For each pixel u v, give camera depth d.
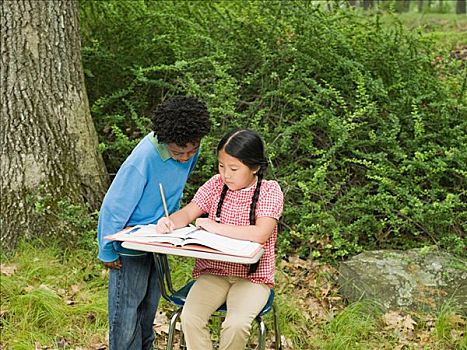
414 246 4.70
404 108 5.31
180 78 5.57
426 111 5.35
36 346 3.61
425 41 5.94
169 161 2.84
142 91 5.77
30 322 3.81
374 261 4.31
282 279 4.36
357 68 5.30
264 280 2.95
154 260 2.94
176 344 3.75
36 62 4.59
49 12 4.62
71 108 4.73
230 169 2.90
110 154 5.45
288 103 5.36
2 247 4.54
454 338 3.76
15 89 4.56
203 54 5.75
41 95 4.61
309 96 5.21
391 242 4.77
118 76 5.96
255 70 5.52
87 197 4.79
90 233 4.52
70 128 4.72
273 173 4.86
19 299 3.90
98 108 5.48
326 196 4.85
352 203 4.75
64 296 4.07
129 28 6.09
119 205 2.77
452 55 7.89
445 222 4.57
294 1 5.73
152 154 2.80
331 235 4.69
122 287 2.94
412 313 3.95
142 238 2.66
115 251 2.85
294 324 3.92
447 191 5.01
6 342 3.64
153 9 6.28
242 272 2.96
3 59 4.55
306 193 4.59
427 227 4.66
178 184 2.93
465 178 4.97
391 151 4.96
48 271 4.28
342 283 4.30
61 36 4.68
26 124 4.58
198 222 2.93
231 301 2.90
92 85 5.92
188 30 5.99
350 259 4.41
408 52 5.79
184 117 2.67
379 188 4.77
